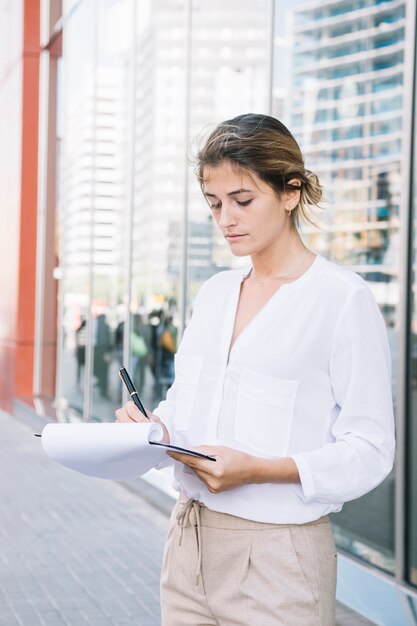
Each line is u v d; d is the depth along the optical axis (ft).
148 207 26.35
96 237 32.24
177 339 23.70
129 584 16.28
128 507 22.20
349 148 15.58
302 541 5.71
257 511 5.71
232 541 5.79
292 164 5.67
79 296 34.65
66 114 37.27
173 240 24.09
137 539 19.27
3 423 37.63
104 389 31.07
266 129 5.65
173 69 24.34
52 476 25.95
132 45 28.25
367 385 5.54
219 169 5.65
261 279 6.05
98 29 32.27
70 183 36.35
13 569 17.08
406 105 14.17
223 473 5.39
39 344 40.63
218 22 21.20
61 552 18.26
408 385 14.35
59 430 5.53
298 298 5.74
